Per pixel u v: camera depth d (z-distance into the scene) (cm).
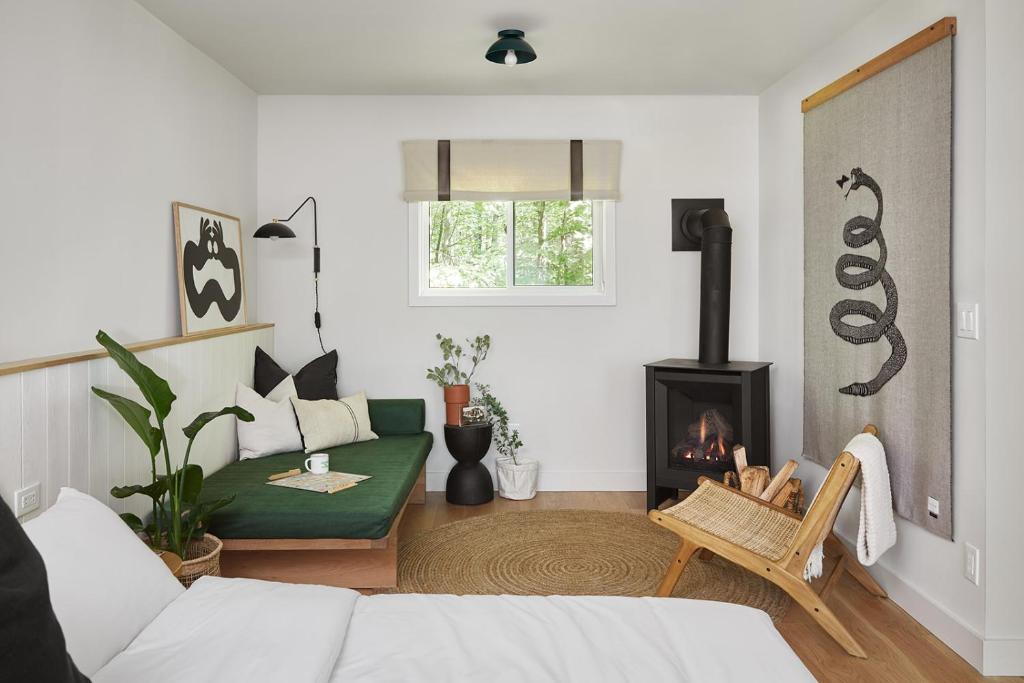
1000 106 250
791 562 271
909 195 296
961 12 263
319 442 410
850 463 266
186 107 367
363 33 358
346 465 371
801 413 412
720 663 157
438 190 469
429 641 169
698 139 476
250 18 336
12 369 219
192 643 161
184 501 277
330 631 168
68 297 267
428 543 386
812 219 386
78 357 255
